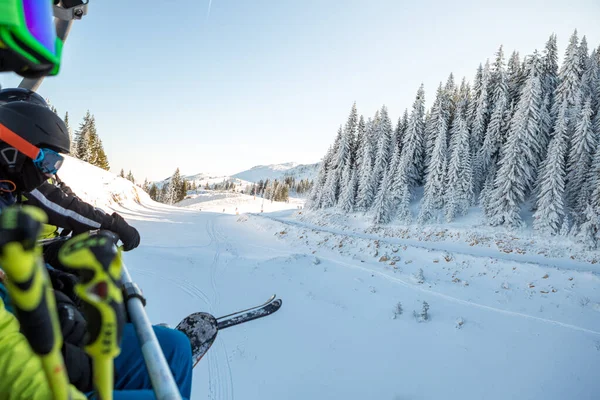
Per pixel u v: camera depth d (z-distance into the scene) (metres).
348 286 21.02
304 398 11.33
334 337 15.06
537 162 35.25
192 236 31.98
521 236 30.67
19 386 0.65
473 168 38.72
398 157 43.75
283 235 33.12
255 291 18.53
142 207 47.66
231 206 95.25
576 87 37.56
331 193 49.66
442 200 37.66
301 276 21.89
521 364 14.36
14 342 0.70
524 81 42.34
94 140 58.03
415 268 24.75
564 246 28.28
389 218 39.09
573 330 16.91
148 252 22.28
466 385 12.99
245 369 12.08
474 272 23.62
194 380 11.12
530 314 18.48
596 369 13.98
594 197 29.22
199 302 16.11
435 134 43.62
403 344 15.19
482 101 41.72
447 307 18.88
